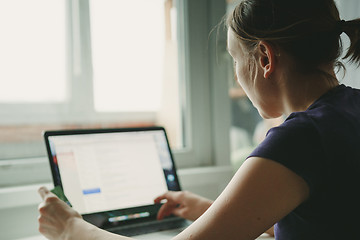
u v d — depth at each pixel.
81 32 1.08
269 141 0.50
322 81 0.57
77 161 0.81
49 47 1.04
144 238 0.74
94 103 1.12
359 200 0.48
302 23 0.53
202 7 1.26
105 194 0.82
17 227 0.86
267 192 0.47
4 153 0.97
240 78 0.63
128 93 1.19
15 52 0.99
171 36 1.25
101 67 1.13
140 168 0.90
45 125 1.04
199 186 1.16
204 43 1.27
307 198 0.49
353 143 0.49
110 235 0.56
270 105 0.62
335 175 0.48
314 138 0.49
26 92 1.01
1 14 0.96
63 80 1.06
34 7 1.01
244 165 0.50
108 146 0.88
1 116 0.97
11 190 0.85
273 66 0.56
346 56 0.60
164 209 0.87
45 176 0.99
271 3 0.54
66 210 0.62
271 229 0.76
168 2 1.25
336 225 0.49
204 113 1.28
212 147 1.29
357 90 0.59
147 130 0.96
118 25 1.15
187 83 1.25
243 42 0.59
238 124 1.47
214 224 0.48
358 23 0.55
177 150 1.22
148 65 1.23
